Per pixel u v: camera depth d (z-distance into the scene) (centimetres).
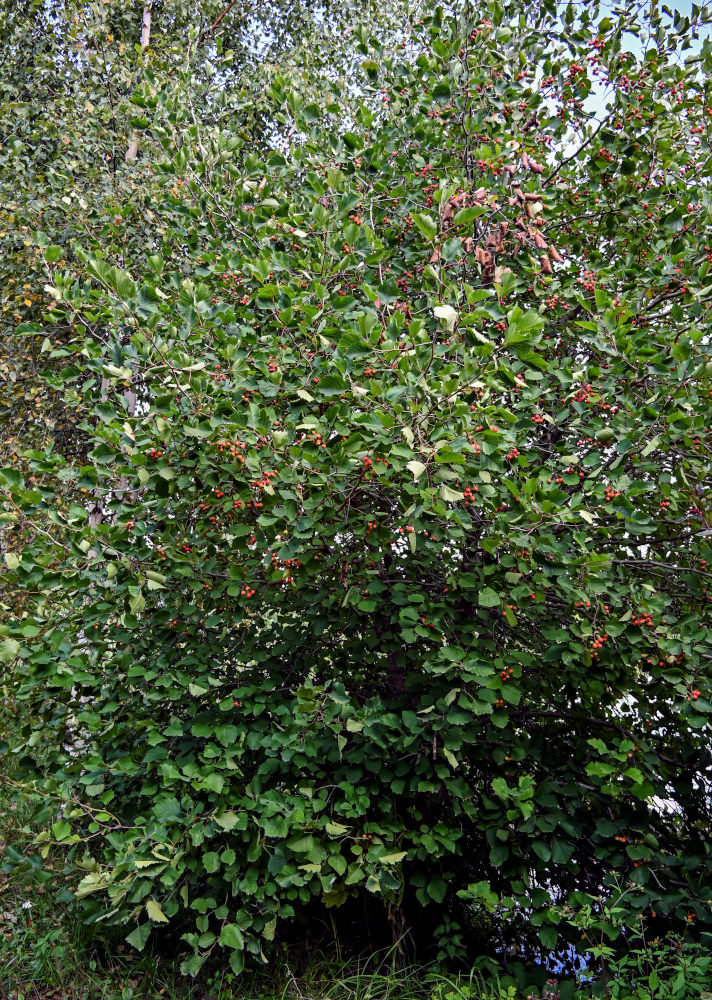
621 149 393
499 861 324
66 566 371
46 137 809
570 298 395
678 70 384
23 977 357
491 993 324
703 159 405
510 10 432
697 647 312
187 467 338
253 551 349
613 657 338
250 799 331
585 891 371
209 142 456
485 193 362
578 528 324
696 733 366
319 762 352
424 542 329
